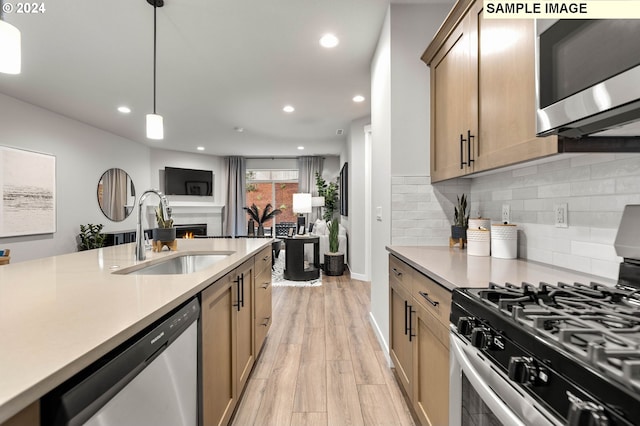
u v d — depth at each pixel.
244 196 8.27
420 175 2.20
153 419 0.83
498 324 0.76
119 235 5.38
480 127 1.48
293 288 4.52
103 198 5.43
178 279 1.20
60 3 2.11
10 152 3.81
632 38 0.70
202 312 1.19
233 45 2.69
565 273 1.27
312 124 5.17
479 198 2.10
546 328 0.66
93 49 2.73
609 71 0.76
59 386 0.56
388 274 2.28
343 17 2.34
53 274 1.30
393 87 2.22
